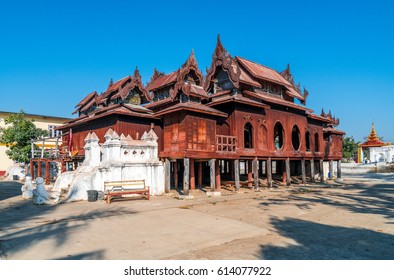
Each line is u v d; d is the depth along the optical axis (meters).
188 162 21.45
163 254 8.80
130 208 16.89
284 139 30.11
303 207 17.89
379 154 81.81
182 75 23.62
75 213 15.47
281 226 12.79
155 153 23.09
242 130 25.59
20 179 42.53
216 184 25.06
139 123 27.92
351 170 68.69
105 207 17.28
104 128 28.50
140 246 9.57
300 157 32.06
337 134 40.78
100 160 22.67
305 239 10.66
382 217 14.98
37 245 9.67
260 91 28.48
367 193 25.73
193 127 22.05
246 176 37.09
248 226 12.45
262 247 9.59
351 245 9.93
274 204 18.91
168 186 23.08
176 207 17.30
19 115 44.03
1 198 22.45
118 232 11.40
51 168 37.69
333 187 31.38
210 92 28.41
